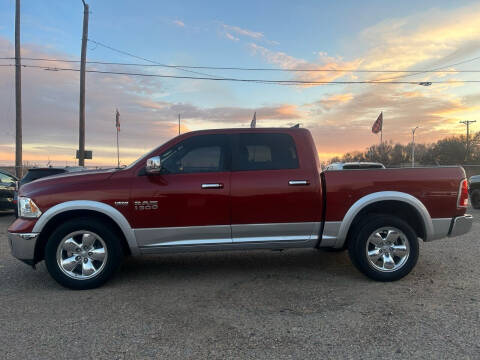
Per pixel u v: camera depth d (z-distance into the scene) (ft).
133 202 14.58
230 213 14.89
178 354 9.61
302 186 15.10
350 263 18.28
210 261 18.97
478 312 12.06
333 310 12.37
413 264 15.21
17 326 11.31
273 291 14.34
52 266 14.37
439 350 9.68
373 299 13.33
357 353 9.59
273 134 15.72
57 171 32.24
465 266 17.43
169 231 14.78
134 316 12.03
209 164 15.26
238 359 9.36
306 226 15.25
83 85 58.59
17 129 59.41
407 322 11.37
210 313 12.24
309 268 17.49
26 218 14.48
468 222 15.69
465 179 15.69
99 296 13.93
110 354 9.62
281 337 10.50
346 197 15.19
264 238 15.24
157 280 15.87
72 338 10.52
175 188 14.73
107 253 14.66
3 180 36.32
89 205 14.37
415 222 16.21
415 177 15.35
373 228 15.08
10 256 20.22
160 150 15.26
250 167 15.26
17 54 58.08
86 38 58.13
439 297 13.44
